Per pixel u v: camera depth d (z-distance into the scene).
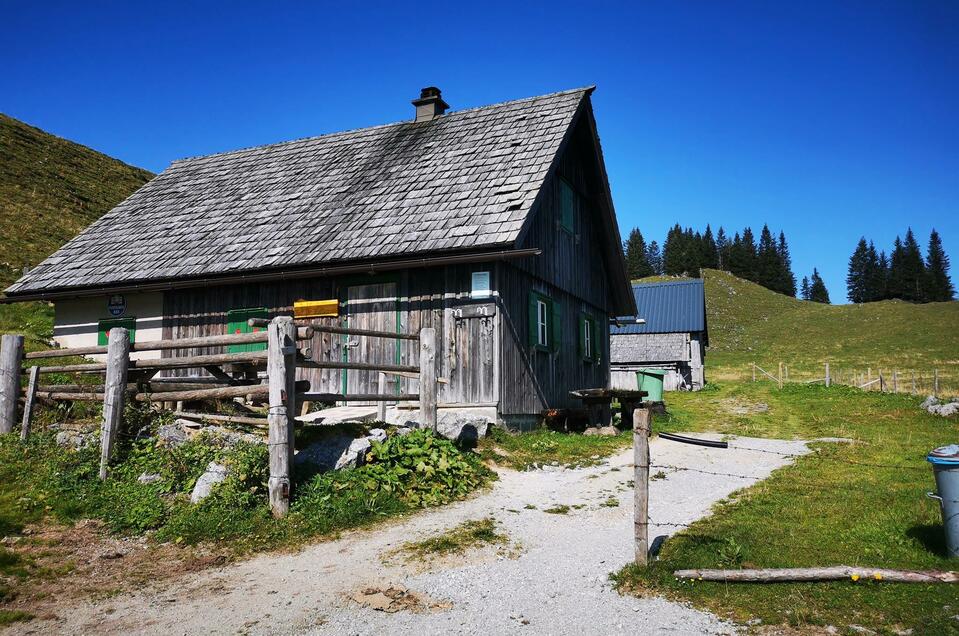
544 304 17.73
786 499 9.27
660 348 40.50
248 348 16.50
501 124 18.81
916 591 5.70
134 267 17.53
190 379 11.78
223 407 12.08
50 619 5.65
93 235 19.98
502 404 14.51
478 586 6.29
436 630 5.38
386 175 18.14
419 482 9.51
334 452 9.66
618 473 11.55
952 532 6.40
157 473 9.23
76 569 6.83
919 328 67.38
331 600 6.01
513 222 14.23
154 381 10.97
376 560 7.01
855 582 5.97
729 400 27.84
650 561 6.62
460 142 18.61
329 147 21.22
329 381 16.00
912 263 140.12
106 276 17.52
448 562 6.92
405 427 11.43
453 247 13.98
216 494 8.43
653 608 5.71
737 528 7.83
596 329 22.61
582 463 12.41
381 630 5.39
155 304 18.05
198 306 17.56
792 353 62.16
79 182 47.31
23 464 9.77
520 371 15.68
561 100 18.91
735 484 10.69
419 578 6.50
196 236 18.20
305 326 8.95
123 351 9.91
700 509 9.04
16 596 6.10
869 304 86.19
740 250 145.88
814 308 89.94
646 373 21.14
